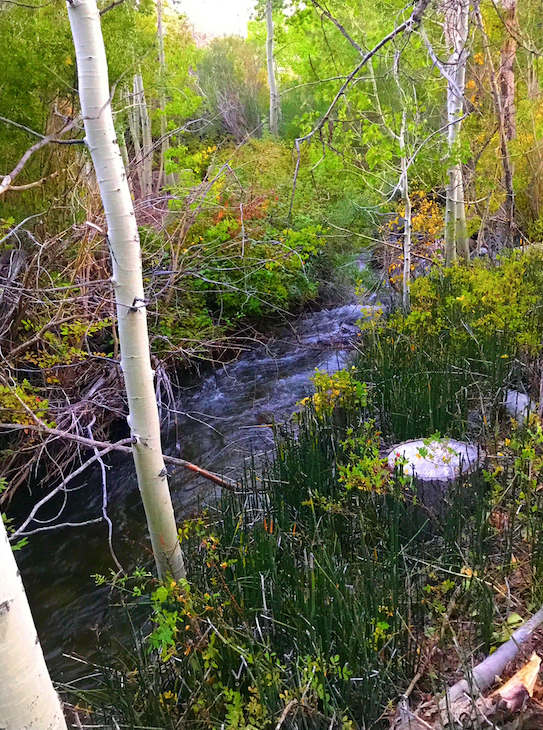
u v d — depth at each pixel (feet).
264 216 26.17
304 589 8.40
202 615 8.26
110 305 16.20
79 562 13.51
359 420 14.17
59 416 14.89
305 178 30.12
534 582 8.23
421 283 20.59
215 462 16.67
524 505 9.70
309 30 20.89
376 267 31.71
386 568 8.63
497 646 7.44
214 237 21.63
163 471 9.55
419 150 19.81
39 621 11.88
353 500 10.78
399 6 19.02
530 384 14.26
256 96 56.44
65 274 16.83
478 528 9.10
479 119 26.37
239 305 24.04
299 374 22.03
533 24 26.63
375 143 19.45
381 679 6.95
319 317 27.27
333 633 7.63
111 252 8.52
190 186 20.01
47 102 19.21
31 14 18.06
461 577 8.67
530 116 27.78
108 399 17.21
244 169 30.99
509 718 6.04
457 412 13.12
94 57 7.94
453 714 6.12
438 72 21.65
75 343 15.87
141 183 26.40
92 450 17.53
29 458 15.99
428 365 15.42
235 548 9.95
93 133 8.11
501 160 25.82
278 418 18.81
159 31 38.37
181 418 19.89
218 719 6.98
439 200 32.17
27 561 13.74
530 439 10.61
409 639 7.59
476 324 16.38
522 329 15.42
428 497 10.14
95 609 11.90
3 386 13.01
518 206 29.78
